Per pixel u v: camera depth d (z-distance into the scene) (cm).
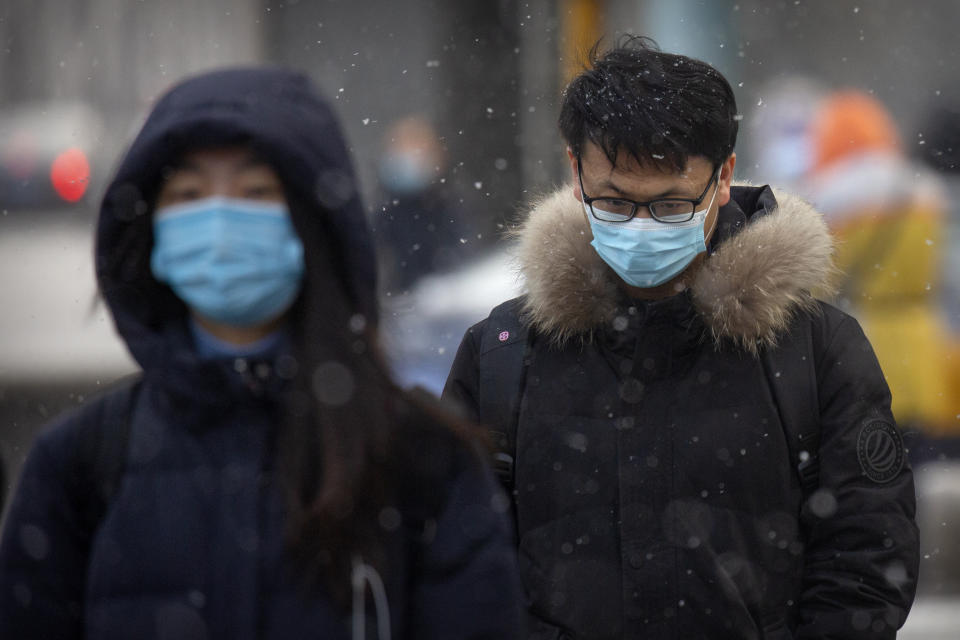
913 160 2595
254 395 623
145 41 4166
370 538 608
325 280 624
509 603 632
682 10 3469
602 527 877
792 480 872
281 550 603
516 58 4547
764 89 4828
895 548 843
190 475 616
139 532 609
